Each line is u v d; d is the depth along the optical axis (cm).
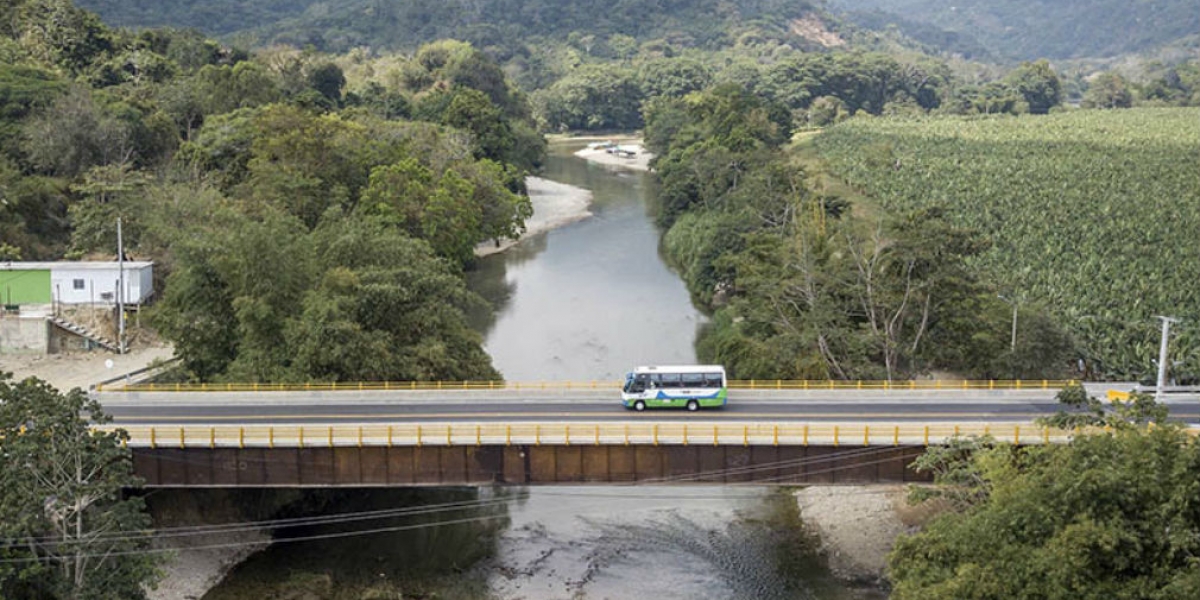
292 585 6981
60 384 9925
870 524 7819
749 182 16050
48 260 12656
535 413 7569
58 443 5206
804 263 10100
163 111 17612
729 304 12769
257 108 17612
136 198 12888
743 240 13875
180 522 7450
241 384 8288
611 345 12175
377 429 6706
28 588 5256
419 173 14600
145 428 6881
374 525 7994
